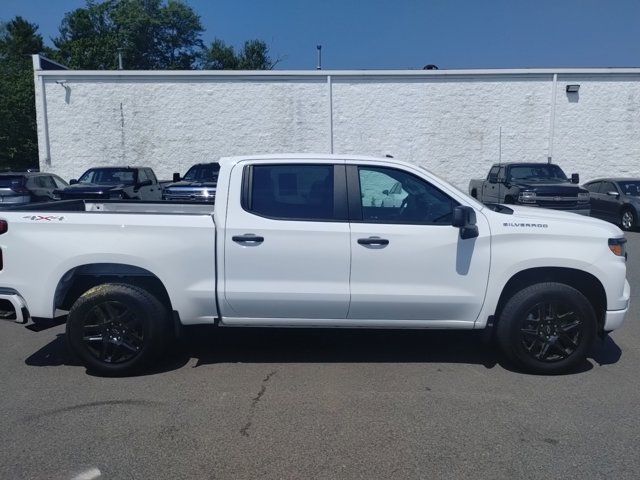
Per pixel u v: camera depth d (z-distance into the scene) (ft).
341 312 17.11
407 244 16.76
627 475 11.66
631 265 36.09
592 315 16.97
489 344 20.15
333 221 16.92
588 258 16.76
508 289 17.46
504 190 55.16
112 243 16.71
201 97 76.79
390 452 12.60
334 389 16.19
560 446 12.85
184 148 77.61
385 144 77.66
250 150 77.56
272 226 16.76
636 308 25.64
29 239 16.80
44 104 76.64
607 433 13.47
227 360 18.62
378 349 19.72
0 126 137.80
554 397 15.60
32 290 16.85
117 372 17.12
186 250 16.75
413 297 16.85
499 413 14.57
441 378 17.03
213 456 12.44
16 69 176.96
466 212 16.06
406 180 17.30
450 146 77.66
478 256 16.79
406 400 15.40
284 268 16.81
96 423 14.03
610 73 75.87
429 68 80.02
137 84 76.54
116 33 167.94
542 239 16.83
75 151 77.46
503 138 77.41
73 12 177.99
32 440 13.16
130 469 11.92
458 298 16.89
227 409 14.85
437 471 11.82
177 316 17.06
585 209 51.01
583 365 18.20
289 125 77.25
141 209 21.50
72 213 16.97
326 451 12.65
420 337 21.07
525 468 11.93
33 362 18.54
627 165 77.61
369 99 76.89
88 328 17.03
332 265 16.80
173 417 14.37
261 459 12.32
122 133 77.25
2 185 58.18
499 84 76.48
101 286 17.15
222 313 17.15
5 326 22.75
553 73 75.92
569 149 77.51
